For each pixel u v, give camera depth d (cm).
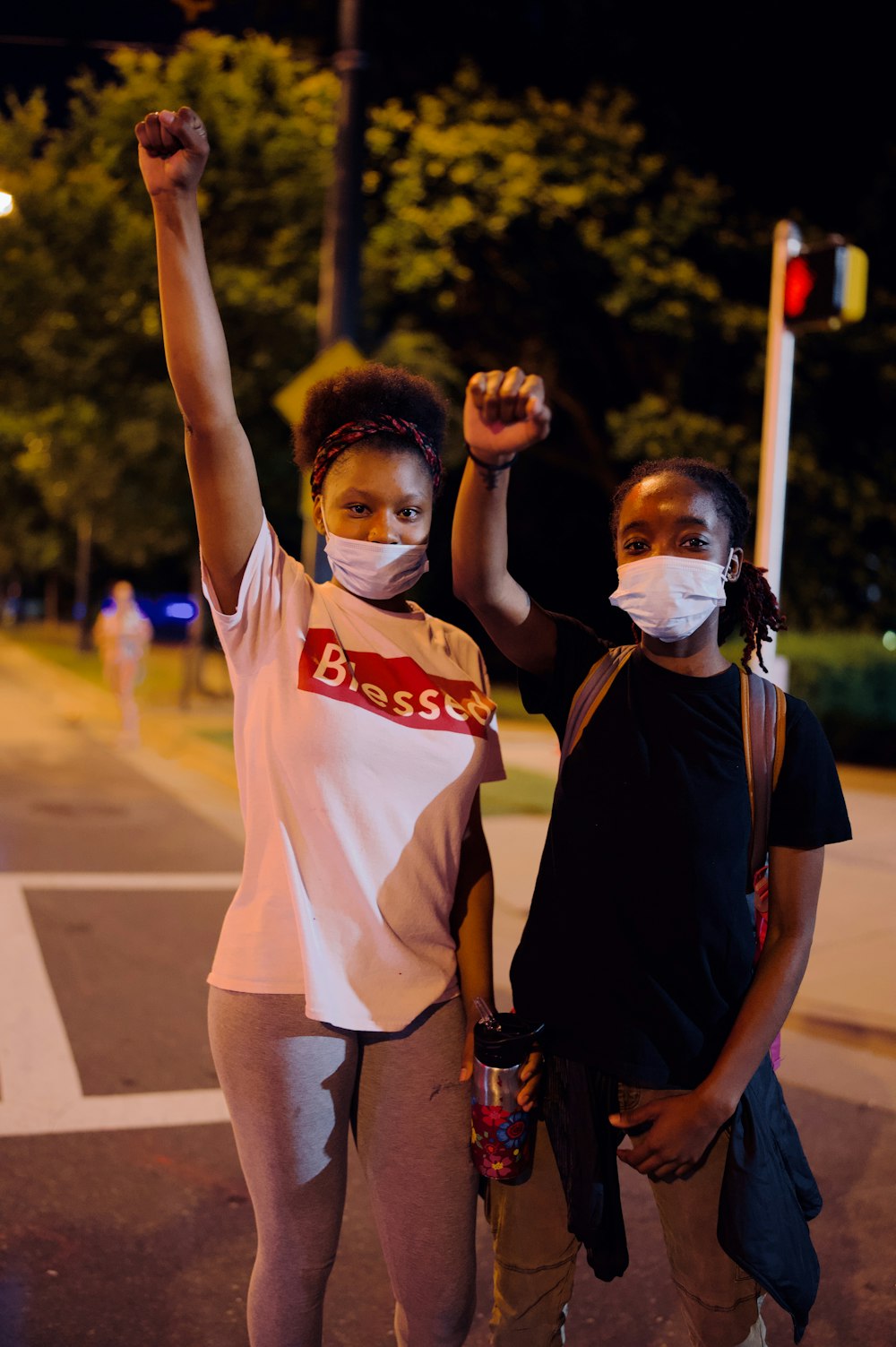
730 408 1748
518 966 206
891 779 1163
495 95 1571
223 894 715
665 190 1620
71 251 1484
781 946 192
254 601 197
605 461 1952
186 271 182
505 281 1658
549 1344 210
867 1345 292
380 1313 300
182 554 2022
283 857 195
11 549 3909
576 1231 196
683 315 1536
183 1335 285
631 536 204
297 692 196
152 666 2755
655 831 192
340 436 207
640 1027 192
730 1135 190
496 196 1447
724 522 202
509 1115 192
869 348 1611
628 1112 193
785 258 699
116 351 1507
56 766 1251
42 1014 497
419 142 1427
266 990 193
